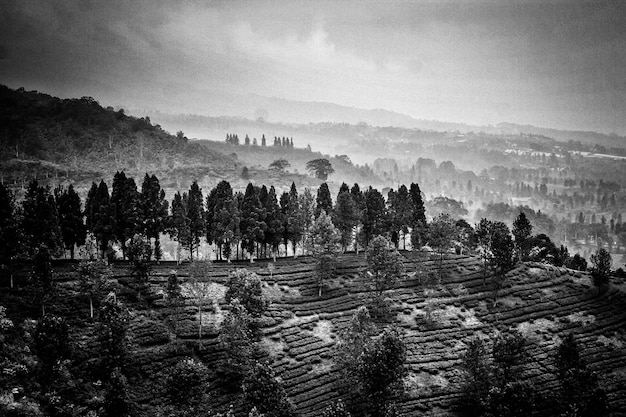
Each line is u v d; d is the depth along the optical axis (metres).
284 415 67.00
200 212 124.62
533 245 148.88
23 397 63.47
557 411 74.38
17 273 95.06
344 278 118.00
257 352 86.25
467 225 155.38
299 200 132.62
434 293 111.75
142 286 97.75
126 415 67.06
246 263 121.25
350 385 77.25
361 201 143.75
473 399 76.44
